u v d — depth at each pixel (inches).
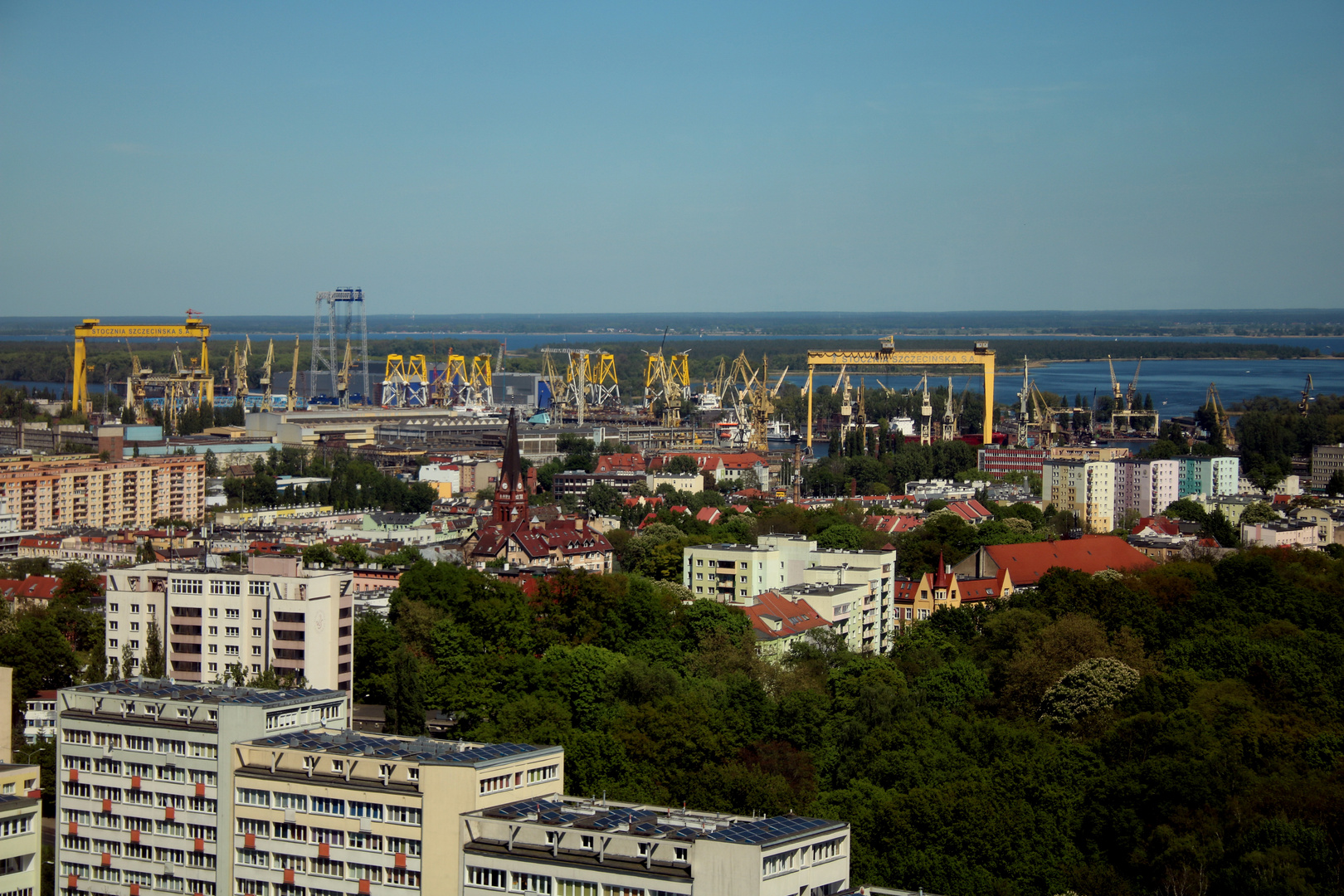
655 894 7465.6
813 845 7573.8
